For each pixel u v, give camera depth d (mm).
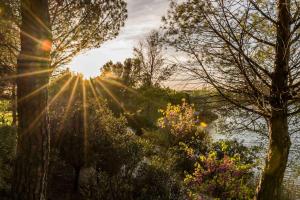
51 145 9078
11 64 12117
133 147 9078
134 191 7020
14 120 14062
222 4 5902
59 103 9844
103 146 9008
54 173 9328
